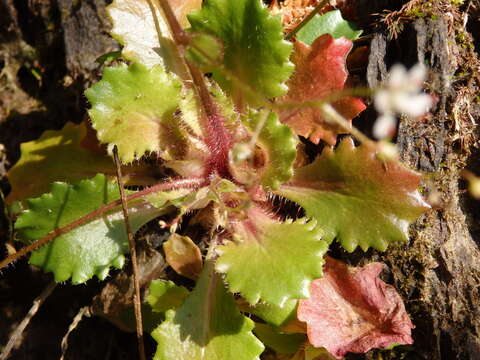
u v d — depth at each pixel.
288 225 0.17
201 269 0.17
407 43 0.18
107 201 0.17
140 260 0.19
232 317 0.16
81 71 0.21
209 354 0.16
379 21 0.18
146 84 0.17
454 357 0.17
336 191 0.17
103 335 0.20
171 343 0.16
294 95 0.18
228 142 0.18
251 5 0.16
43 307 0.20
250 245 0.17
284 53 0.17
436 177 0.17
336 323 0.17
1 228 0.21
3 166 0.22
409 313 0.17
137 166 0.19
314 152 0.19
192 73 0.17
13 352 0.20
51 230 0.17
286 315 0.17
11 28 0.23
